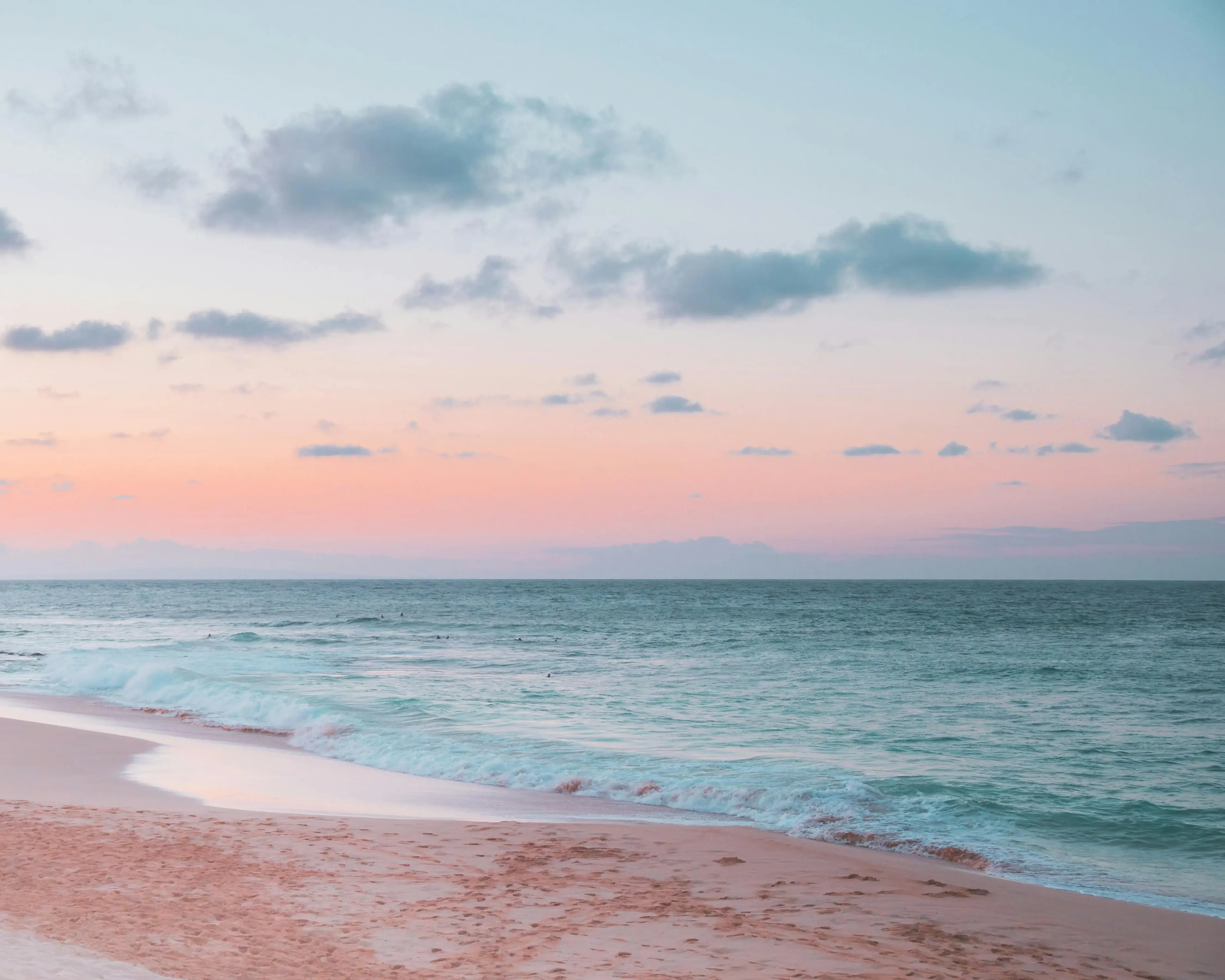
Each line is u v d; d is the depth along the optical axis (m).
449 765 17.81
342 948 7.86
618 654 44.31
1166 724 23.62
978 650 45.97
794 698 28.22
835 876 10.88
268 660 39.00
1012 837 13.43
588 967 7.57
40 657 42.12
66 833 11.65
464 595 156.25
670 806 15.15
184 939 7.84
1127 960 8.30
